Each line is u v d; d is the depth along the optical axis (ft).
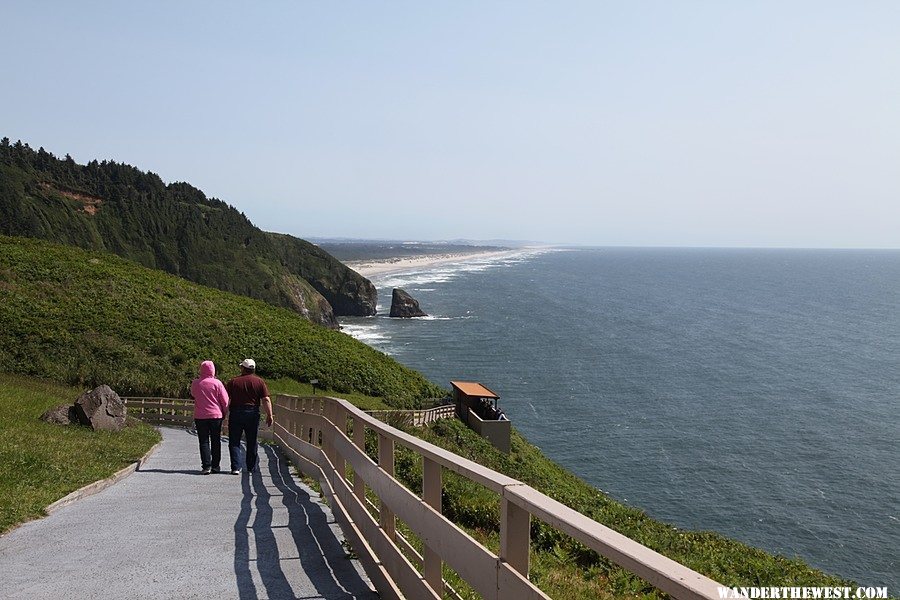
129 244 361.30
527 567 10.45
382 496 18.69
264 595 17.78
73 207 356.59
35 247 184.75
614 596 23.24
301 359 148.66
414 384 157.99
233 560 20.89
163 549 21.97
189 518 26.73
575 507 45.21
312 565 20.56
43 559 20.63
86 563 20.24
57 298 148.05
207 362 40.70
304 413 44.27
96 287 160.86
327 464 30.12
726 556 41.11
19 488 29.09
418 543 22.38
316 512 28.22
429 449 14.58
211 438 40.42
